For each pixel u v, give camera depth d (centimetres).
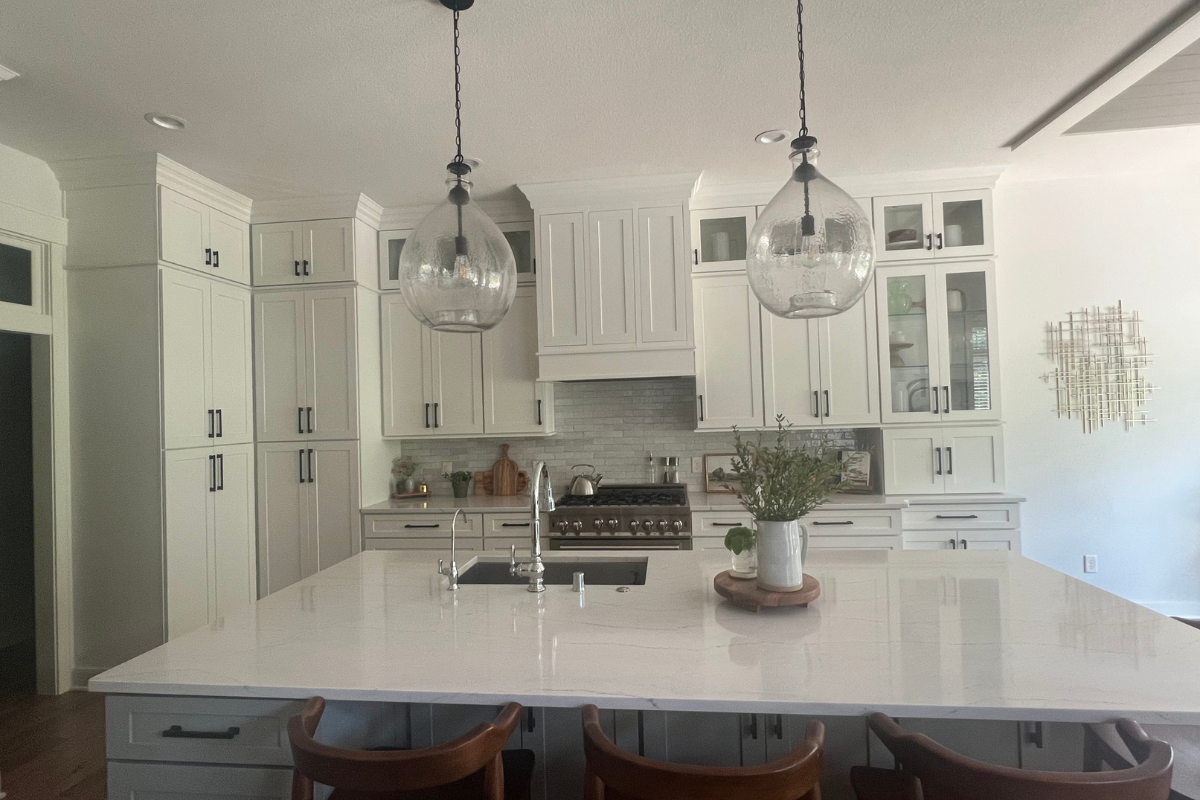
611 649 160
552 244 396
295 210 408
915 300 395
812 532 383
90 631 340
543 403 424
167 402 338
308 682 146
